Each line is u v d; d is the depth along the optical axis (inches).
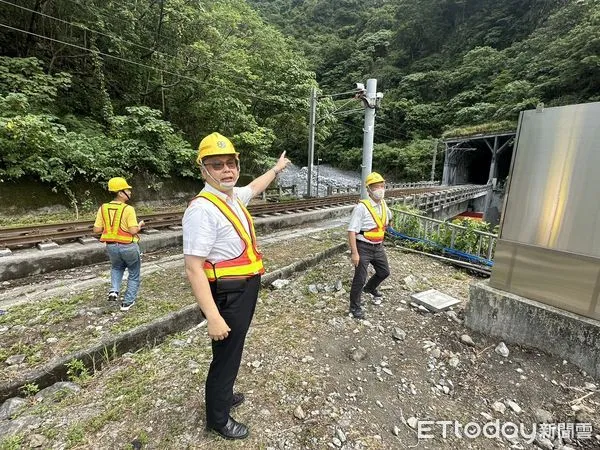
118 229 137.7
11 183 323.3
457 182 1678.2
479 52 1796.3
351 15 2854.3
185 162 520.1
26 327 126.8
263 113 675.4
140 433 79.7
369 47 2358.5
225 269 68.4
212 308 63.4
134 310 141.3
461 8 2112.5
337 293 173.2
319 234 315.3
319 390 97.6
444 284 192.1
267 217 371.9
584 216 103.0
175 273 193.3
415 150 1696.6
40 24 454.3
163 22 545.6
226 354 72.2
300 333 130.3
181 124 629.6
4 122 308.3
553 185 109.2
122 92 568.1
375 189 142.6
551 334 111.5
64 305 146.4
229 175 68.5
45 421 84.0
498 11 1926.7
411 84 2021.4
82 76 511.2
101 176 396.5
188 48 563.2
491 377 105.8
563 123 105.0
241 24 680.4
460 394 99.4
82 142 383.2
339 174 1758.1
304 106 642.8
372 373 107.4
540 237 114.0
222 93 560.1
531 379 104.0
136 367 108.7
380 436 82.7
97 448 75.3
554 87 1227.2
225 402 76.2
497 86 1573.6
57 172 348.2
